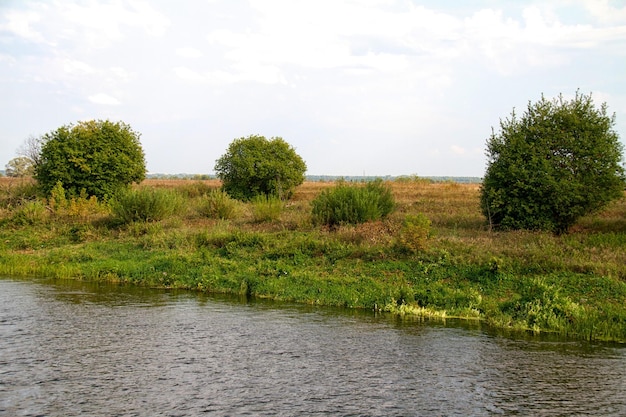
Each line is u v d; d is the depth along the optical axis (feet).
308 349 36.91
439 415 26.32
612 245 59.67
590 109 75.72
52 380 30.45
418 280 53.93
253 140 147.33
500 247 60.08
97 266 65.21
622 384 30.76
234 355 35.42
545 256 54.19
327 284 54.44
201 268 61.72
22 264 68.08
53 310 47.29
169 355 35.24
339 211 78.33
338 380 30.99
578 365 33.99
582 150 72.08
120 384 29.94
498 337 40.34
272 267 60.39
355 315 46.93
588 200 71.82
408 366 33.58
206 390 29.19
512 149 75.46
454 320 45.55
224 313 47.14
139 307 49.06
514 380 31.32
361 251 61.26
